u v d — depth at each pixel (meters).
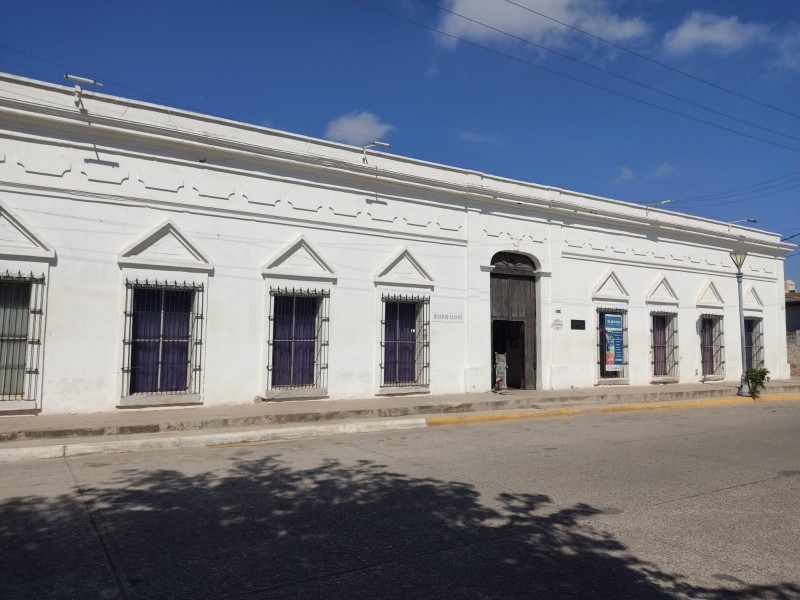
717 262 23.28
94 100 11.90
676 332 21.72
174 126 12.70
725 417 15.05
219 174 13.30
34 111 11.30
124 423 10.70
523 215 18.06
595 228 19.77
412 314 16.22
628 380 20.23
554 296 18.64
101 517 5.97
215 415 11.75
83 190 11.88
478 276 17.09
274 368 13.97
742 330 20.16
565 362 18.75
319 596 4.28
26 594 4.23
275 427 11.60
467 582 4.59
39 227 11.47
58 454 9.23
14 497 6.68
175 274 12.69
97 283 11.94
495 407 14.95
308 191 14.39
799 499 7.11
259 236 13.72
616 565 5.00
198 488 7.17
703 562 5.11
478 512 6.34
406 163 15.80
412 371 16.09
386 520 6.01
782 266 25.98
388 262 15.41
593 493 7.23
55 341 11.51
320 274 14.38
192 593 4.29
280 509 6.34
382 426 12.41
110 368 11.98
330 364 14.52
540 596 4.38
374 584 4.50
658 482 7.85
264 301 13.70
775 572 4.92
